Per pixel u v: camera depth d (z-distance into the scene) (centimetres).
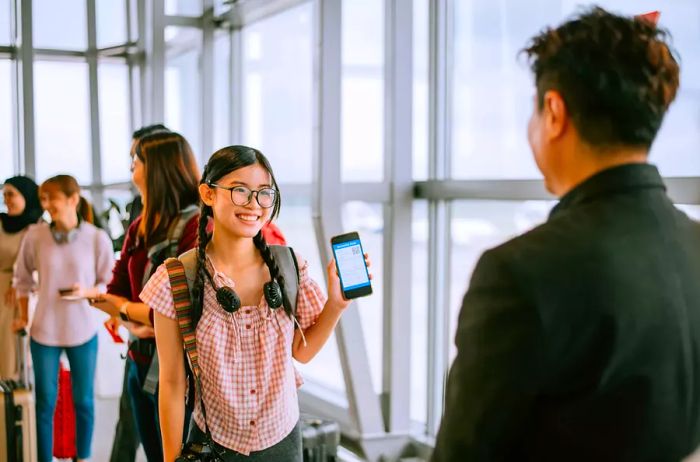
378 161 448
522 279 105
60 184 463
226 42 683
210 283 226
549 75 115
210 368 223
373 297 465
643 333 105
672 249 111
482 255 112
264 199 226
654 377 106
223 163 225
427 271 442
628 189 111
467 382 108
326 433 381
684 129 286
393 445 450
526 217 367
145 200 311
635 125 111
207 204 230
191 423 236
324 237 432
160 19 704
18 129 846
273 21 600
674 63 114
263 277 232
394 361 452
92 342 474
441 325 441
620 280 105
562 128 115
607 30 112
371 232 458
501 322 106
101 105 866
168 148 308
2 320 526
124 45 869
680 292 109
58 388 480
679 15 288
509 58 379
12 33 836
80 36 853
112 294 333
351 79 435
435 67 429
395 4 435
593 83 110
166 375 228
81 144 861
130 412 366
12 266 526
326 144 425
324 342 242
